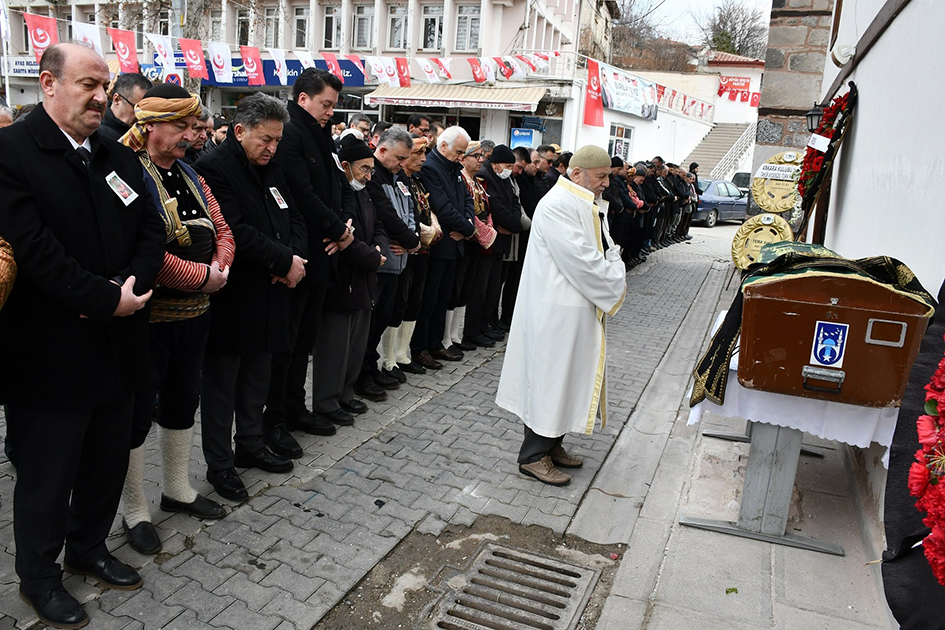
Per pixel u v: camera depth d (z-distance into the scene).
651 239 13.45
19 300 2.41
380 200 4.63
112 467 2.78
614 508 3.74
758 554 3.29
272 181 3.63
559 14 26.38
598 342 3.92
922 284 3.23
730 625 2.79
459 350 6.24
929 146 3.40
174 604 2.79
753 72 31.86
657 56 44.88
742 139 28.16
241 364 3.79
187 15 12.98
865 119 5.55
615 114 22.42
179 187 3.08
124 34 10.35
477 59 14.40
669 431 4.79
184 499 3.40
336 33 23.62
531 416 3.88
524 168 6.79
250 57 12.23
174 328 3.07
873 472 3.51
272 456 3.91
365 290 4.39
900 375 2.95
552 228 3.76
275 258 3.44
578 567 3.23
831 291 2.95
